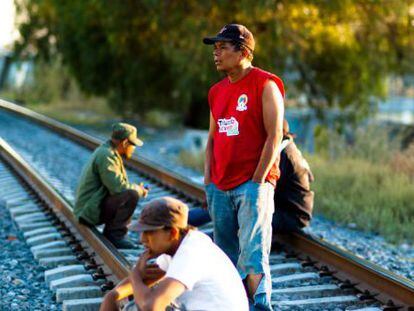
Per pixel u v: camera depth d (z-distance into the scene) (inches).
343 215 1430.9
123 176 1069.8
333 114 3029.0
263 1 2544.3
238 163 732.0
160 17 2854.3
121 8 3031.5
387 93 3216.0
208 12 2795.3
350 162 1940.2
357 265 916.0
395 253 1195.3
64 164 2020.2
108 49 3560.5
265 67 2822.3
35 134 2778.1
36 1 3917.3
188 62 2878.9
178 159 2299.5
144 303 549.3
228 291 576.4
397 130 2541.8
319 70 3011.8
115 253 927.0
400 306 823.7
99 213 1067.9
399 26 2837.1
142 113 3838.6
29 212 1321.4
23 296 865.5
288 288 903.1
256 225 725.3
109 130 3302.2
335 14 2738.7
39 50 4126.5
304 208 1056.2
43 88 5009.8
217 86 762.8
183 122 3732.8
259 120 724.0
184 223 571.2
